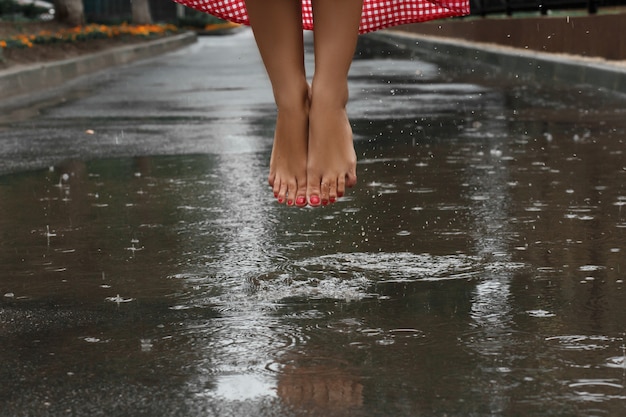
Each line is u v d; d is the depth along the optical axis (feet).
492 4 114.83
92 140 41.16
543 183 28.73
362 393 12.89
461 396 12.74
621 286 17.80
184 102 59.47
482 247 20.94
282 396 12.84
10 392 13.16
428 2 16.08
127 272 19.48
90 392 13.12
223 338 15.26
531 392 12.83
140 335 15.49
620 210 24.64
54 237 22.79
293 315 16.39
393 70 86.17
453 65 92.43
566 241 21.39
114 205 26.55
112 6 272.10
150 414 12.34
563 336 15.06
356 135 41.47
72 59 90.74
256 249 21.15
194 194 27.96
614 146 36.32
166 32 182.19
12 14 186.50
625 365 13.76
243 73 88.02
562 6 85.15
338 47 14.12
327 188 14.55
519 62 81.41
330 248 21.09
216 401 12.71
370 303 16.98
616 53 67.97
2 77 67.15
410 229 22.85
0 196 28.27
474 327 15.56
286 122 14.51
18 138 42.29
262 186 29.12
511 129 42.39
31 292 18.17
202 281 18.66
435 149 36.63
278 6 14.06
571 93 59.41
